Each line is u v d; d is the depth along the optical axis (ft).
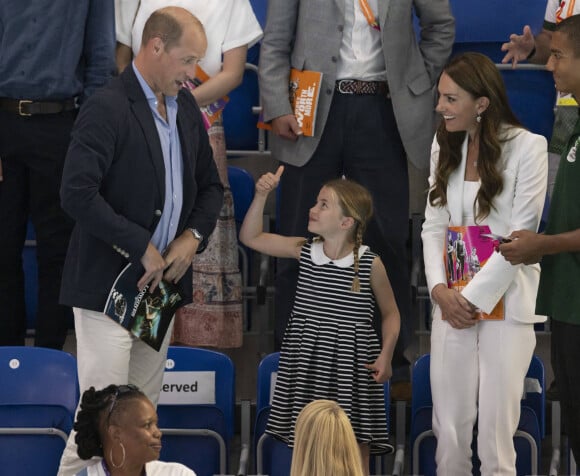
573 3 63.72
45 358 57.98
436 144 55.21
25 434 57.47
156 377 53.67
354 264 55.52
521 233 50.01
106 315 49.11
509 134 52.90
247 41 66.28
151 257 48.49
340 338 55.42
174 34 47.60
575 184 50.16
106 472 45.50
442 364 54.39
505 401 53.47
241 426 64.13
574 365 50.85
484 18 70.54
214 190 52.95
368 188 65.31
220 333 66.54
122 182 48.55
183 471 46.65
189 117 51.03
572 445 52.65
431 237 55.52
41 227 64.18
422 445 59.00
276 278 67.05
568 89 50.49
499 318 53.26
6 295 65.05
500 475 53.93
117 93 48.32
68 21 61.93
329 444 39.14
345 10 63.82
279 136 65.31
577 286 50.42
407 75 64.13
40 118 62.54
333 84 63.87
